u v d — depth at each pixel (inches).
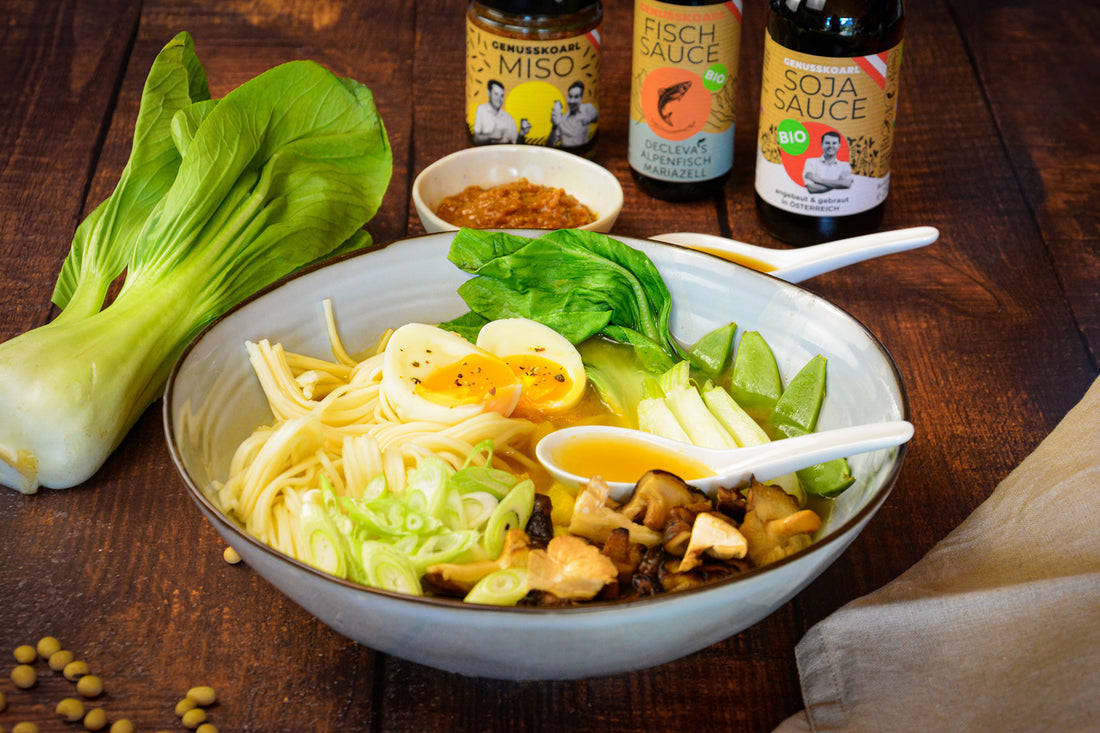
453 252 42.1
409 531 37.4
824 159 44.6
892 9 43.8
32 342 40.2
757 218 46.8
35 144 48.7
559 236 42.3
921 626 37.3
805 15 43.7
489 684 37.7
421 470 38.2
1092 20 54.3
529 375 41.9
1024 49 53.0
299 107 44.7
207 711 37.2
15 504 40.3
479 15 46.8
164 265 41.9
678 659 37.9
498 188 46.1
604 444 39.9
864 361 40.0
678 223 46.8
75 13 53.5
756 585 35.6
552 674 36.6
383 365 41.3
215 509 36.4
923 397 42.7
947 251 46.3
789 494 38.9
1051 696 36.1
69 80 50.9
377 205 45.1
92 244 42.9
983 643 37.0
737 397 41.4
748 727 37.2
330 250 44.4
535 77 46.9
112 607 38.6
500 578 36.5
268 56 51.8
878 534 40.0
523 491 38.0
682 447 39.6
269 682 37.6
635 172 47.6
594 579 36.5
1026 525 38.9
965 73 51.9
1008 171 48.6
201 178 42.3
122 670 37.7
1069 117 50.4
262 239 43.3
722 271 41.8
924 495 40.7
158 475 40.9
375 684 37.6
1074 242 46.5
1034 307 44.8
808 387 40.7
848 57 43.7
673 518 37.5
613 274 42.4
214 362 39.9
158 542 39.7
